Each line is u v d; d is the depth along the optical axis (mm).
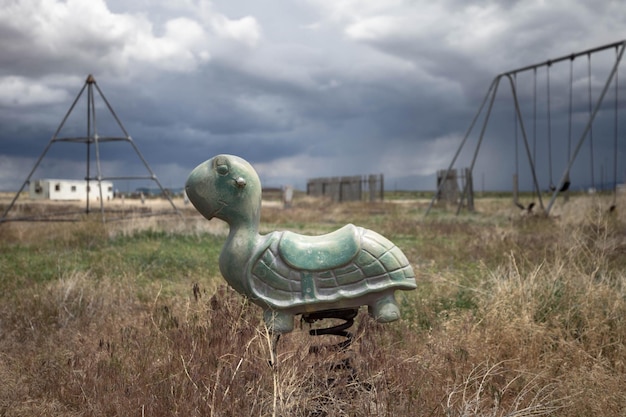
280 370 3115
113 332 4605
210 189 3125
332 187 36062
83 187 49062
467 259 8242
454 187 25031
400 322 4684
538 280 5125
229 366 3146
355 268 3102
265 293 3115
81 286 6035
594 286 4930
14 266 8312
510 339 3734
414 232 12797
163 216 16188
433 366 3453
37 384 3688
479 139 17766
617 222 10602
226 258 3168
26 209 24516
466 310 4961
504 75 16328
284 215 18688
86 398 3354
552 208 15578
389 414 2844
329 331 3355
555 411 3184
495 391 3359
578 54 13367
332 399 2906
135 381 3396
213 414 2766
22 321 5070
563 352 3750
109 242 11164
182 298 5711
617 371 3654
